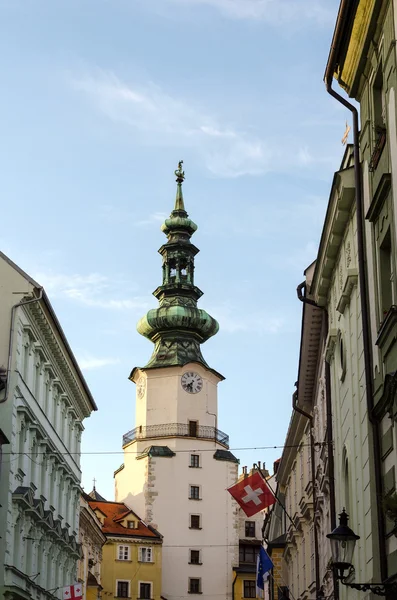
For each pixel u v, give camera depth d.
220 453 116.19
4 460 43.62
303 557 47.69
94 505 111.69
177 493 113.12
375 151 22.14
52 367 54.25
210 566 111.50
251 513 44.12
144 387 118.75
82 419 66.88
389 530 21.45
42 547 51.59
